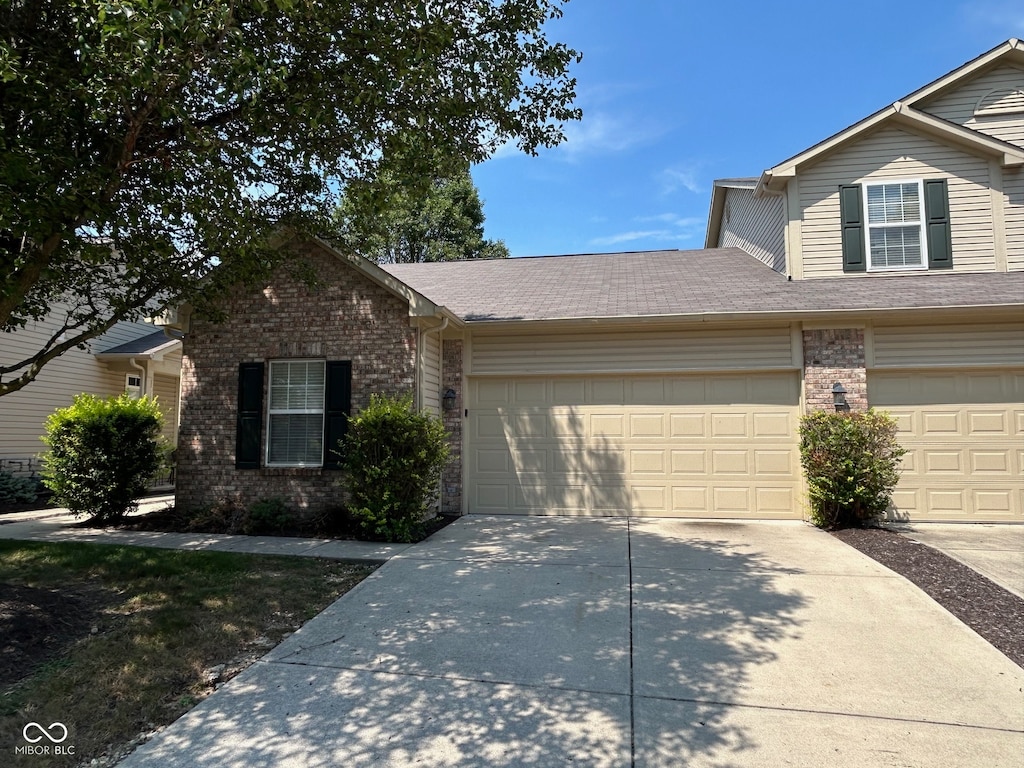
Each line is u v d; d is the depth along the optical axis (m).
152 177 5.37
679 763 2.83
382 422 7.61
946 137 10.05
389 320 8.77
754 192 12.05
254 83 4.36
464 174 7.91
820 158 10.45
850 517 8.16
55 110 4.50
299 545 7.30
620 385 9.41
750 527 8.30
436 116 5.85
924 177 10.14
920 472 8.61
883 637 4.30
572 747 2.97
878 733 3.07
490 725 3.18
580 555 6.70
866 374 8.73
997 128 11.29
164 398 16.73
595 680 3.69
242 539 7.73
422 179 5.92
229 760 2.87
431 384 9.23
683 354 9.18
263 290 9.16
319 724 3.20
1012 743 2.96
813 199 10.45
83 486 8.75
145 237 5.66
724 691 3.54
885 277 9.99
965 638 4.27
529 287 11.38
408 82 5.25
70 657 3.95
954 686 3.57
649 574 5.90
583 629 4.51
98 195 4.77
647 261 13.27
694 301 9.38
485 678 3.73
